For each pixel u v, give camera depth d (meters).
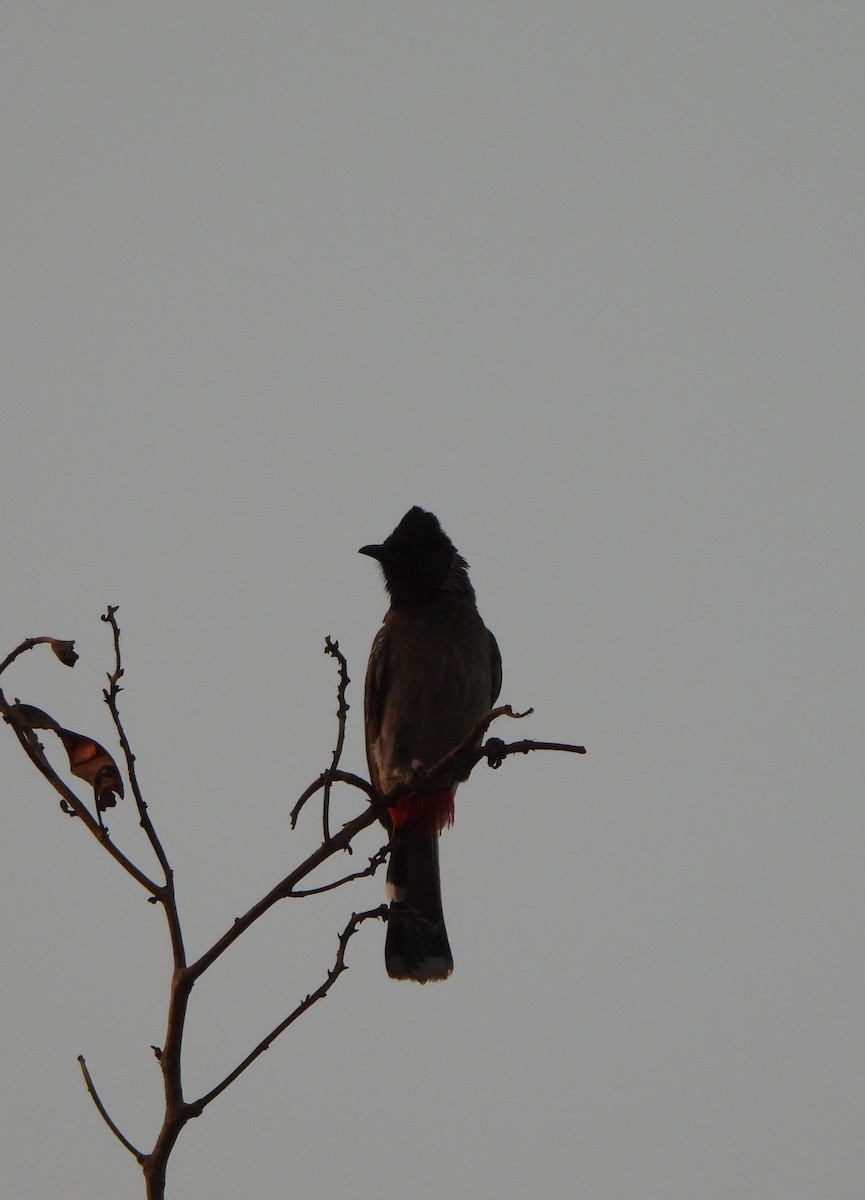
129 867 6.56
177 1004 6.40
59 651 6.71
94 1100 6.45
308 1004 6.64
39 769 6.68
